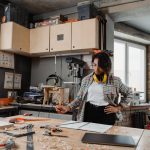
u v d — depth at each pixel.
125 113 4.05
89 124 1.62
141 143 1.13
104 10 3.72
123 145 1.08
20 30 3.73
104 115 1.95
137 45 5.93
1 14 3.75
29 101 3.68
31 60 4.51
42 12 4.43
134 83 5.86
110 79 2.06
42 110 3.36
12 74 4.07
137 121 4.34
